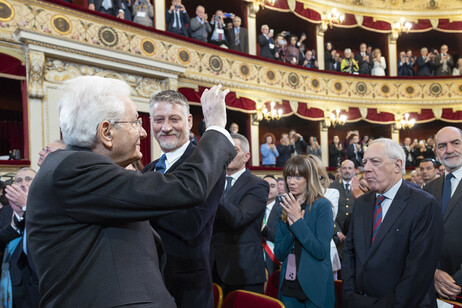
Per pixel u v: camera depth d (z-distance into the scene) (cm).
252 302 195
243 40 976
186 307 154
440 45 1421
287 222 239
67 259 99
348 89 1151
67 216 100
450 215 243
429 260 182
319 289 218
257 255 240
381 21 1251
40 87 583
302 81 1065
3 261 259
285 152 996
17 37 567
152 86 735
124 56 671
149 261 108
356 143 1114
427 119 1201
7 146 769
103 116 109
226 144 118
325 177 259
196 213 149
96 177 98
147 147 714
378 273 192
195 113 1022
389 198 204
